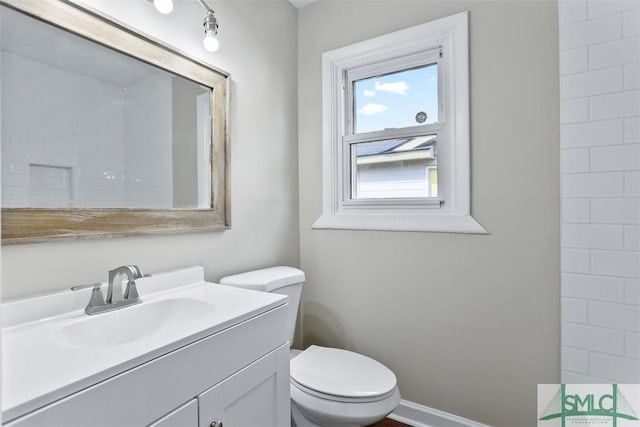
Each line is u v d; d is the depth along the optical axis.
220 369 0.87
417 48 1.67
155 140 1.23
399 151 1.77
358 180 1.90
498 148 1.46
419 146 1.71
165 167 1.26
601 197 1.26
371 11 1.79
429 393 1.63
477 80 1.50
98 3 1.06
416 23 1.66
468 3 1.53
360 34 1.82
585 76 1.29
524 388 1.42
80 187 1.02
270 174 1.78
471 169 1.52
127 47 1.13
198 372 0.81
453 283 1.57
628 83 1.21
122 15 1.13
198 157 1.38
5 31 0.88
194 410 0.79
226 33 1.53
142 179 1.18
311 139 1.97
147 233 1.18
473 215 1.52
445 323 1.59
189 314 1.09
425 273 1.63
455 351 1.56
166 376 0.74
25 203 0.90
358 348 1.82
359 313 1.82
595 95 1.27
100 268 1.06
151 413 0.71
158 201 1.23
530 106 1.40
